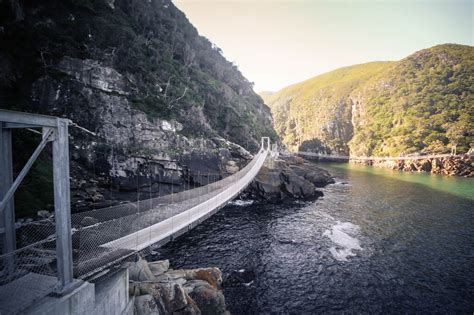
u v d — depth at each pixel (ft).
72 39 127.65
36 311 22.00
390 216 124.47
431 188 193.16
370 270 73.26
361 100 510.58
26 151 74.13
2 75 107.96
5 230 27.32
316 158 460.96
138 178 117.60
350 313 55.83
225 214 119.65
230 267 71.92
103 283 32.22
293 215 121.29
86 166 110.22
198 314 43.70
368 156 391.86
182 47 219.00
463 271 74.02
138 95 139.64
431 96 395.14
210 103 201.26
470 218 122.42
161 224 57.00
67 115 112.27
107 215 57.16
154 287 41.81
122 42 149.18
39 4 129.90
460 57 432.66
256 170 146.20
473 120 325.62
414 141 335.47
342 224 111.34
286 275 69.26
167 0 258.98
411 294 62.85
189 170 134.31
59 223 24.88
